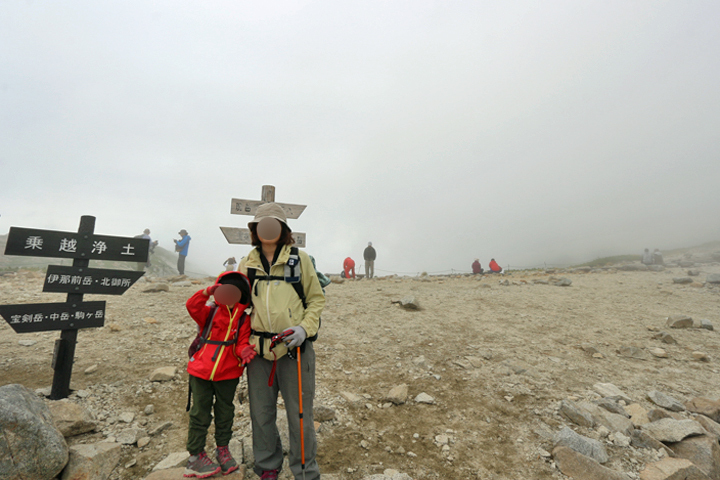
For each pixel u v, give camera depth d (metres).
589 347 5.25
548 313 7.25
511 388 4.07
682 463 2.72
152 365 4.05
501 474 2.70
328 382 4.09
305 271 2.27
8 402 2.14
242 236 7.13
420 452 2.94
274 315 2.15
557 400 3.83
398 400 3.69
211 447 2.82
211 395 2.33
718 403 3.61
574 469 2.71
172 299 6.88
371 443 3.04
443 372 4.47
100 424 2.94
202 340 2.32
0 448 2.01
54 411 2.77
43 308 3.19
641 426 3.31
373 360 4.77
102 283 3.45
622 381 4.34
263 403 2.22
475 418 3.47
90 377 3.64
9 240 3.06
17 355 3.97
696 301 8.27
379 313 6.99
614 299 8.55
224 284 2.16
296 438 2.25
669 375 4.52
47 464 2.13
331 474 2.62
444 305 7.85
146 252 3.67
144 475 2.46
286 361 2.23
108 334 4.77
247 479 2.49
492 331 6.09
